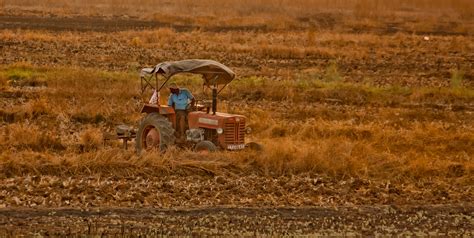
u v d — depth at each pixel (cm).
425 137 4706
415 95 6206
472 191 3700
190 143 3919
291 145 4081
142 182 3534
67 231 2802
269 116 5169
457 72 7131
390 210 3306
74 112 4962
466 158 4316
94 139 4203
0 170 3581
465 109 5912
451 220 3197
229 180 3609
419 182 3812
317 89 6147
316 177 3759
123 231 2797
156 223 2948
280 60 8238
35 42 8606
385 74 7506
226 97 5881
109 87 5803
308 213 3206
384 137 4641
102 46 8581
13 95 5572
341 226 3025
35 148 4109
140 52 8269
